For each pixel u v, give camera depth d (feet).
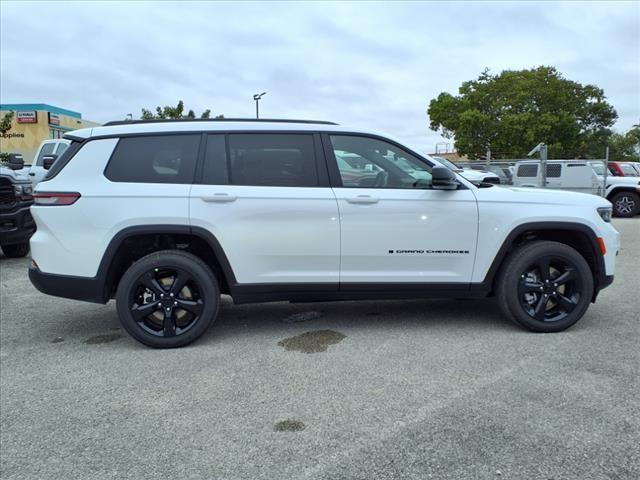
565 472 8.71
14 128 130.41
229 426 10.52
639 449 9.32
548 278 15.65
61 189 14.74
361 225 15.11
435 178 14.89
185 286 15.12
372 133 15.57
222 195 14.74
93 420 10.91
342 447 9.62
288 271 15.19
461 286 15.69
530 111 130.11
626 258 28.19
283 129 15.38
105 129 15.31
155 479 8.85
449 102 142.61
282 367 13.46
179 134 15.21
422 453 9.36
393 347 14.73
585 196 16.25
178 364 13.85
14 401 11.88
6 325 17.80
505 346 14.62
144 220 14.61
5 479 8.95
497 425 10.23
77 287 14.82
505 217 15.47
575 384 11.99
